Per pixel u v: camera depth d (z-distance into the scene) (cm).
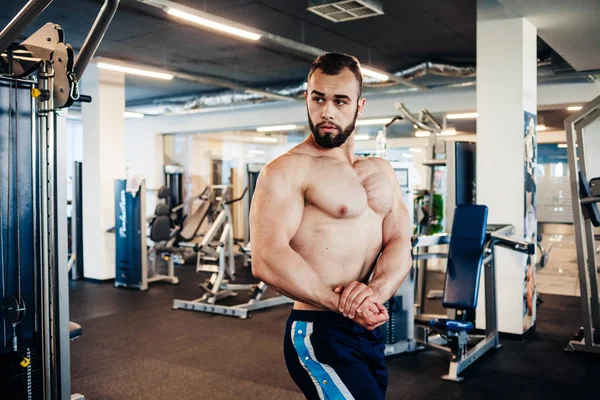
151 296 621
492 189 454
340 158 137
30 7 168
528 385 336
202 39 630
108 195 711
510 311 443
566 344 427
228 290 616
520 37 443
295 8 526
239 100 838
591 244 399
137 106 925
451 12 538
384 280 130
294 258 121
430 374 356
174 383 340
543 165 1118
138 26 574
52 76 197
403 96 830
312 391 135
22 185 211
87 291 650
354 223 134
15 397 208
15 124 208
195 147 1106
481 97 459
